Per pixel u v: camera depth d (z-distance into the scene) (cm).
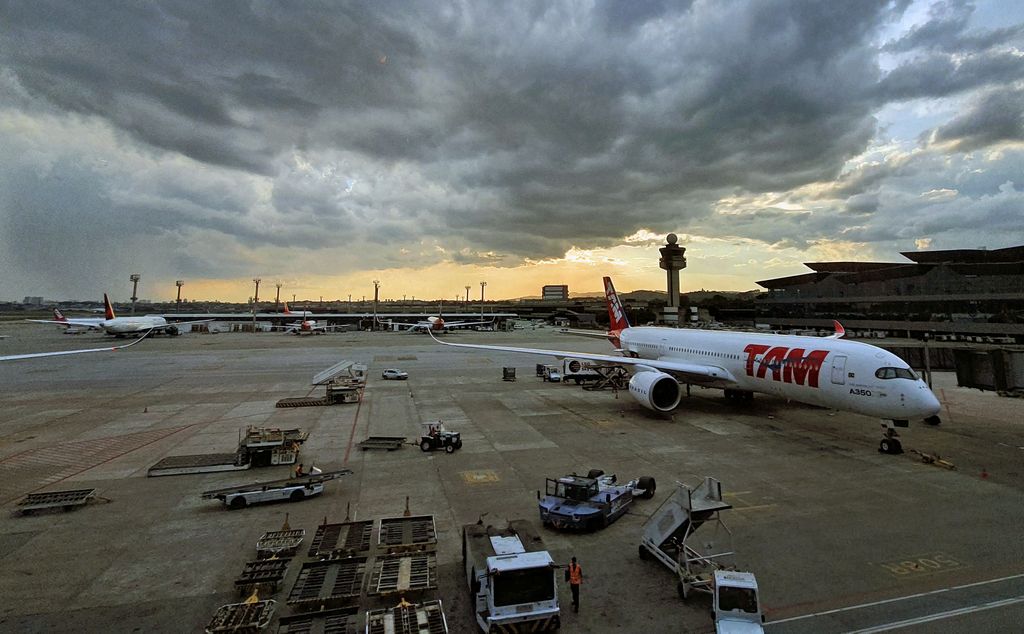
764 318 13962
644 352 4462
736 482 2009
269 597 1223
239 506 1783
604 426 3006
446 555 1433
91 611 1148
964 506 1761
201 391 4312
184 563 1380
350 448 2553
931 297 8844
